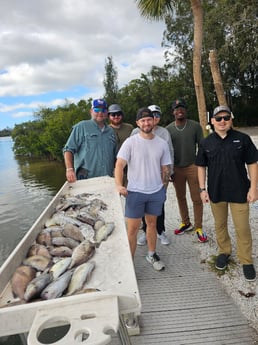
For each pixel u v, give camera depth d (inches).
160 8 232.2
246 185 87.3
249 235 88.3
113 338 61.1
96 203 86.7
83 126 112.7
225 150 85.5
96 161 114.0
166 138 109.6
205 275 94.3
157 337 67.9
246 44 562.3
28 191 756.0
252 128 823.1
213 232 127.6
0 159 1675.7
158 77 1026.1
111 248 59.4
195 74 235.8
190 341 66.1
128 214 90.4
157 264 99.1
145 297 84.1
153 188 87.8
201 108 239.3
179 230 128.7
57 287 43.9
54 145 1111.6
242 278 89.8
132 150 85.0
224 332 68.2
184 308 77.9
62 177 923.4
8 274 48.7
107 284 46.4
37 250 57.6
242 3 498.9
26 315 38.0
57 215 77.1
